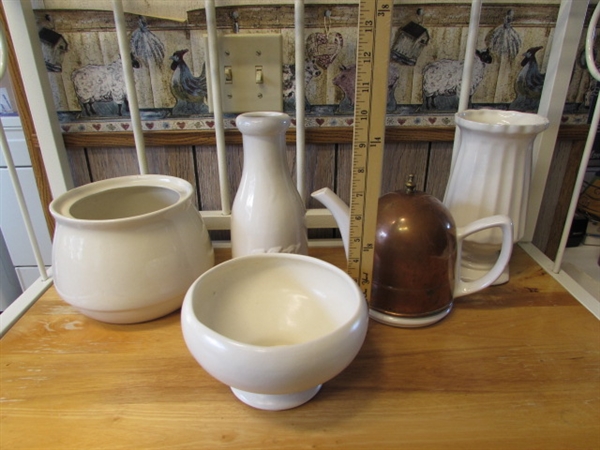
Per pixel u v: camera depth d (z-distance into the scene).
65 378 0.46
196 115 0.70
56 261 0.51
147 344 0.51
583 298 0.60
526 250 0.73
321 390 0.44
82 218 0.58
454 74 0.70
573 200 0.61
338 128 0.71
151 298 0.51
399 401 0.43
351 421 0.41
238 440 0.39
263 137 0.54
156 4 0.64
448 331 0.53
